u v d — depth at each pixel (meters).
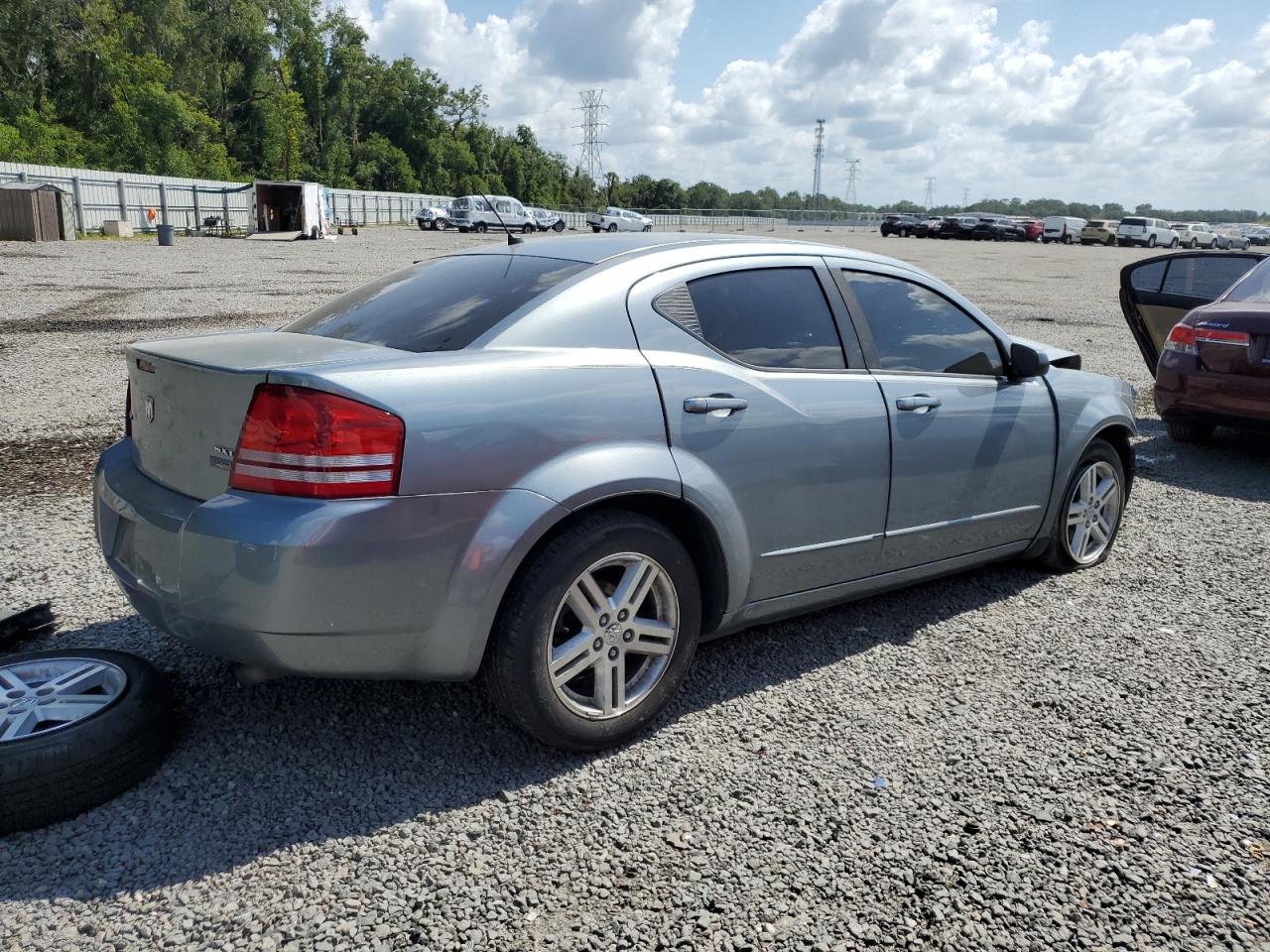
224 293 16.86
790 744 3.07
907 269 3.96
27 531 4.89
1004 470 4.11
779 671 3.59
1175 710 3.37
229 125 80.62
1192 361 7.13
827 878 2.44
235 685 3.33
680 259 3.30
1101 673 3.64
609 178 129.50
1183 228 63.06
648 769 2.91
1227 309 6.98
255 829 2.55
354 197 61.41
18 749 2.47
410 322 3.10
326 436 2.46
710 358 3.18
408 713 3.19
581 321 2.99
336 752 2.94
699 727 3.17
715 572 3.18
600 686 2.92
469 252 3.72
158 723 2.76
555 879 2.40
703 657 3.69
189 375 2.69
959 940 2.24
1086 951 2.22
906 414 3.66
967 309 4.13
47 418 7.40
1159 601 4.39
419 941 2.17
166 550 2.65
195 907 2.25
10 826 2.46
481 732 3.09
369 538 2.47
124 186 40.62
